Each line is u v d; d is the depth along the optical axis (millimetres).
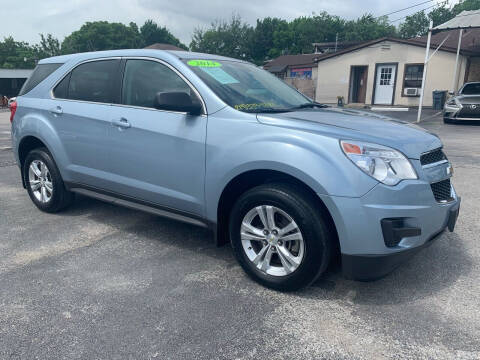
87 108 3977
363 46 21688
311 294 2945
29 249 3709
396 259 2678
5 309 2725
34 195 4758
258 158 2848
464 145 9328
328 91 23281
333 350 2334
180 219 3457
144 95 3633
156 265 3400
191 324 2572
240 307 2768
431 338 2438
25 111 4598
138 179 3660
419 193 2682
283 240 2877
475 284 3078
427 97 20500
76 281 3113
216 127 3115
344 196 2592
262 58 67000
